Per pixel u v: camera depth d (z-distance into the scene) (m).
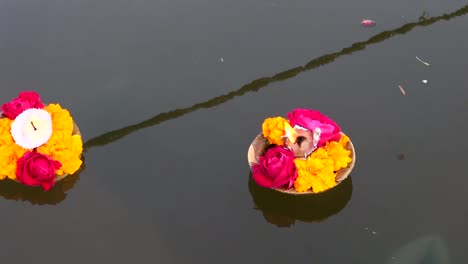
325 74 2.29
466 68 2.28
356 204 1.86
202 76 2.30
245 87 2.25
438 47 2.37
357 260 1.72
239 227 1.82
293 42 2.41
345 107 2.16
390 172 1.94
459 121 2.09
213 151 2.04
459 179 1.91
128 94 2.24
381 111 2.14
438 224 1.79
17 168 1.80
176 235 1.79
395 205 1.85
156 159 2.02
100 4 2.61
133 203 1.89
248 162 1.89
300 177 1.75
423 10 2.54
